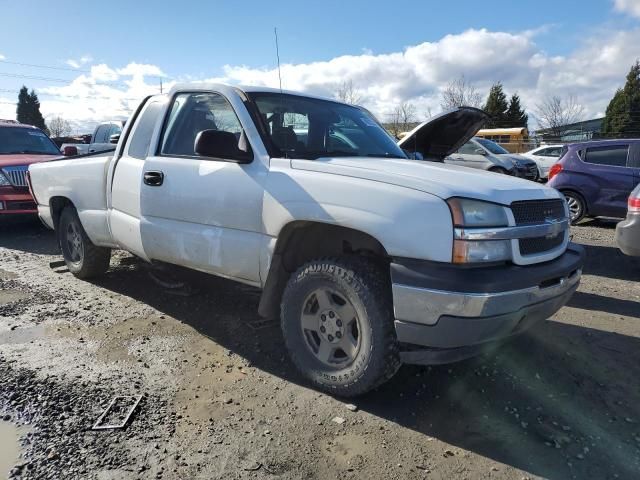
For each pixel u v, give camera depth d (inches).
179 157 157.5
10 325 166.9
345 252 135.2
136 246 170.7
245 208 135.8
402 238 110.3
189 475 97.3
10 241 309.9
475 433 113.7
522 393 131.7
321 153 147.6
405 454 105.7
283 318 133.4
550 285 119.6
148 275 223.0
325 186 121.4
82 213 197.2
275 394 127.9
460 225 107.3
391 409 122.6
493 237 109.8
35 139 391.5
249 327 168.9
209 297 196.9
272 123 144.9
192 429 111.8
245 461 101.9
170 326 169.0
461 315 105.5
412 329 110.8
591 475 100.4
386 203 113.0
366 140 166.6
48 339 156.5
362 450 106.6
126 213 174.6
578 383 137.4
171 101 166.7
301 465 101.3
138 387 128.9
